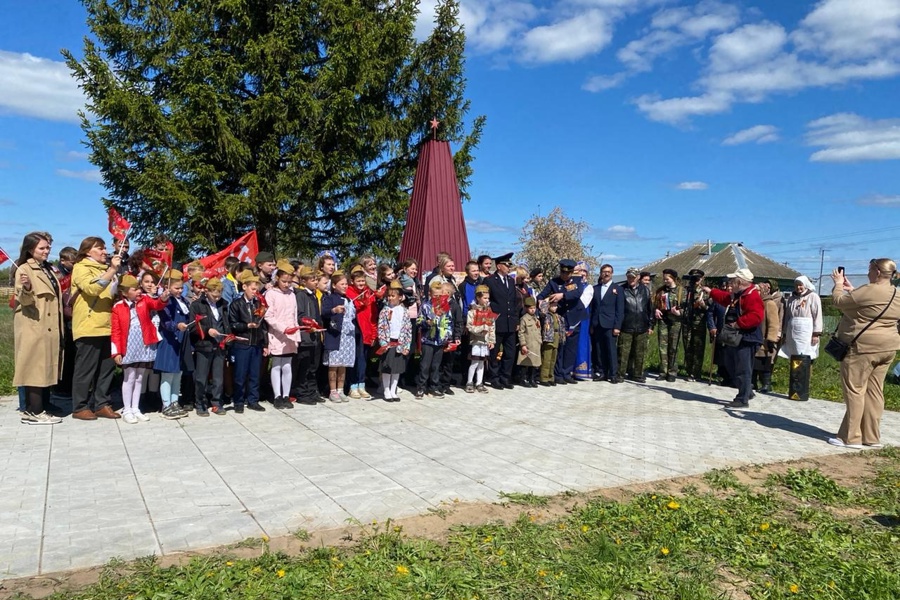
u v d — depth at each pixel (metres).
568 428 7.42
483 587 3.50
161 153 12.93
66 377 8.34
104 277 6.84
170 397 7.39
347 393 9.14
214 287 7.42
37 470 5.31
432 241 11.25
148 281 7.02
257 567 3.60
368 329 8.85
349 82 14.02
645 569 3.84
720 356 10.83
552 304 10.47
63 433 6.54
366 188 15.73
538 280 11.27
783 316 10.70
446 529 4.32
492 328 9.40
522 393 9.70
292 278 8.02
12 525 4.16
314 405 8.29
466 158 16.45
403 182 15.86
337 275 8.47
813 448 6.92
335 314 8.34
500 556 3.88
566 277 10.93
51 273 7.00
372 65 14.34
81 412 7.13
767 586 3.71
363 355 8.90
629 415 8.30
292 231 14.83
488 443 6.61
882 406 7.05
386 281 9.01
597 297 11.16
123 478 5.16
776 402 9.62
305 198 14.29
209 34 13.77
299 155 13.65
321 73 13.71
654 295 11.65
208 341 7.45
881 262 6.94
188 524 4.25
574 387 10.45
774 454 6.60
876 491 5.59
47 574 3.50
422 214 11.37
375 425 7.27
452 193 11.59
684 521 4.56
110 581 3.42
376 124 14.56
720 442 7.01
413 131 15.77
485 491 5.09
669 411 8.64
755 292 8.87
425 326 8.95
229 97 13.30
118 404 8.00
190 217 13.27
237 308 7.58
